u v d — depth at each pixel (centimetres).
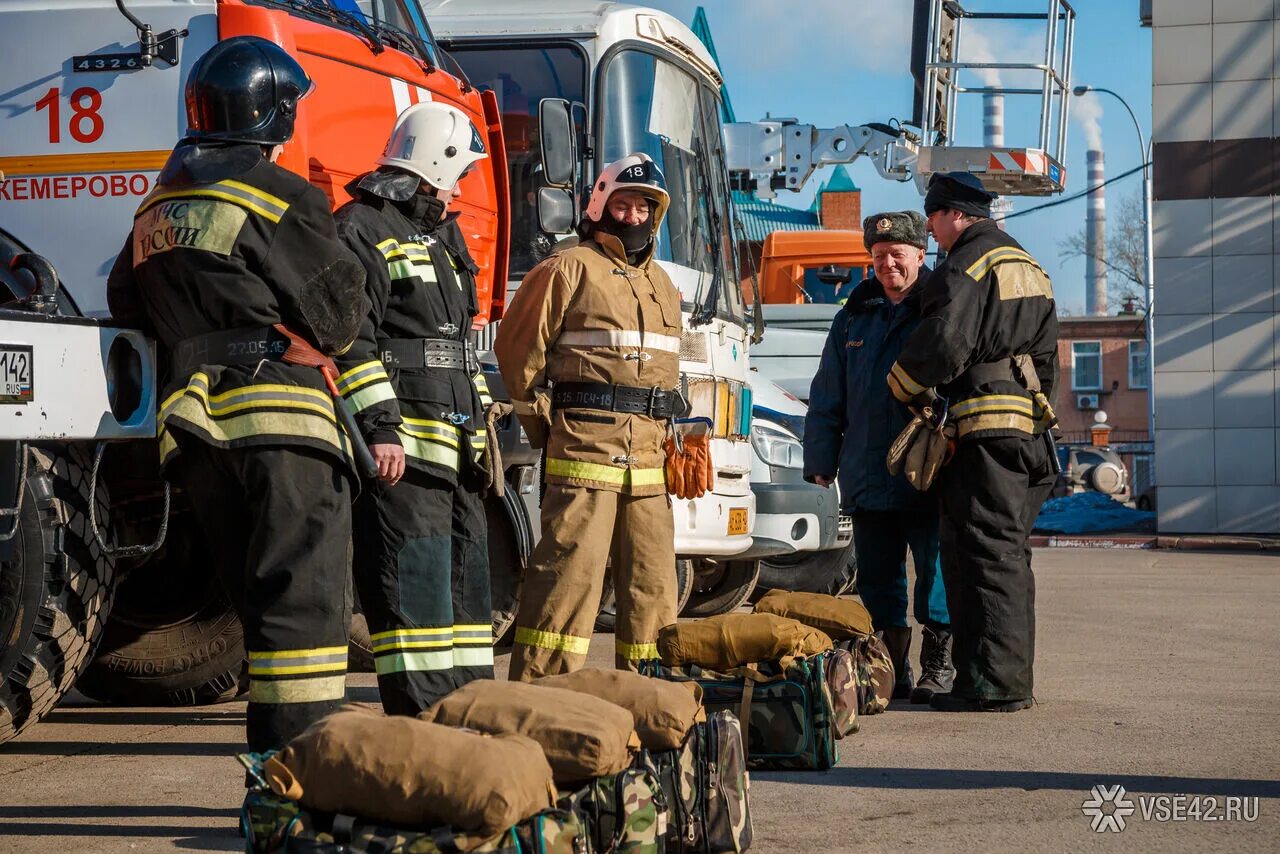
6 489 436
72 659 461
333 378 406
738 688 489
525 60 820
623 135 811
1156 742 532
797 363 1180
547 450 519
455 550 472
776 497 950
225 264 391
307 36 563
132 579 606
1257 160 1797
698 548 791
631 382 511
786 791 459
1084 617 959
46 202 544
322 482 397
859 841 399
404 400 449
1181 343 1820
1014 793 454
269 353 394
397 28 652
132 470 529
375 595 447
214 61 406
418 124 463
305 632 389
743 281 927
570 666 505
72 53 543
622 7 830
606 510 509
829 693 504
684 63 859
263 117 404
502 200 726
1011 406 595
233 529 405
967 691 602
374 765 309
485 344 711
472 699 349
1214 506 1817
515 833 305
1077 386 5338
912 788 462
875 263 654
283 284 391
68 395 435
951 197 608
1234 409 1809
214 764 507
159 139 537
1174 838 402
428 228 468
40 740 554
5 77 547
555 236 806
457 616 470
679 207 821
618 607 526
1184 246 1817
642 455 514
